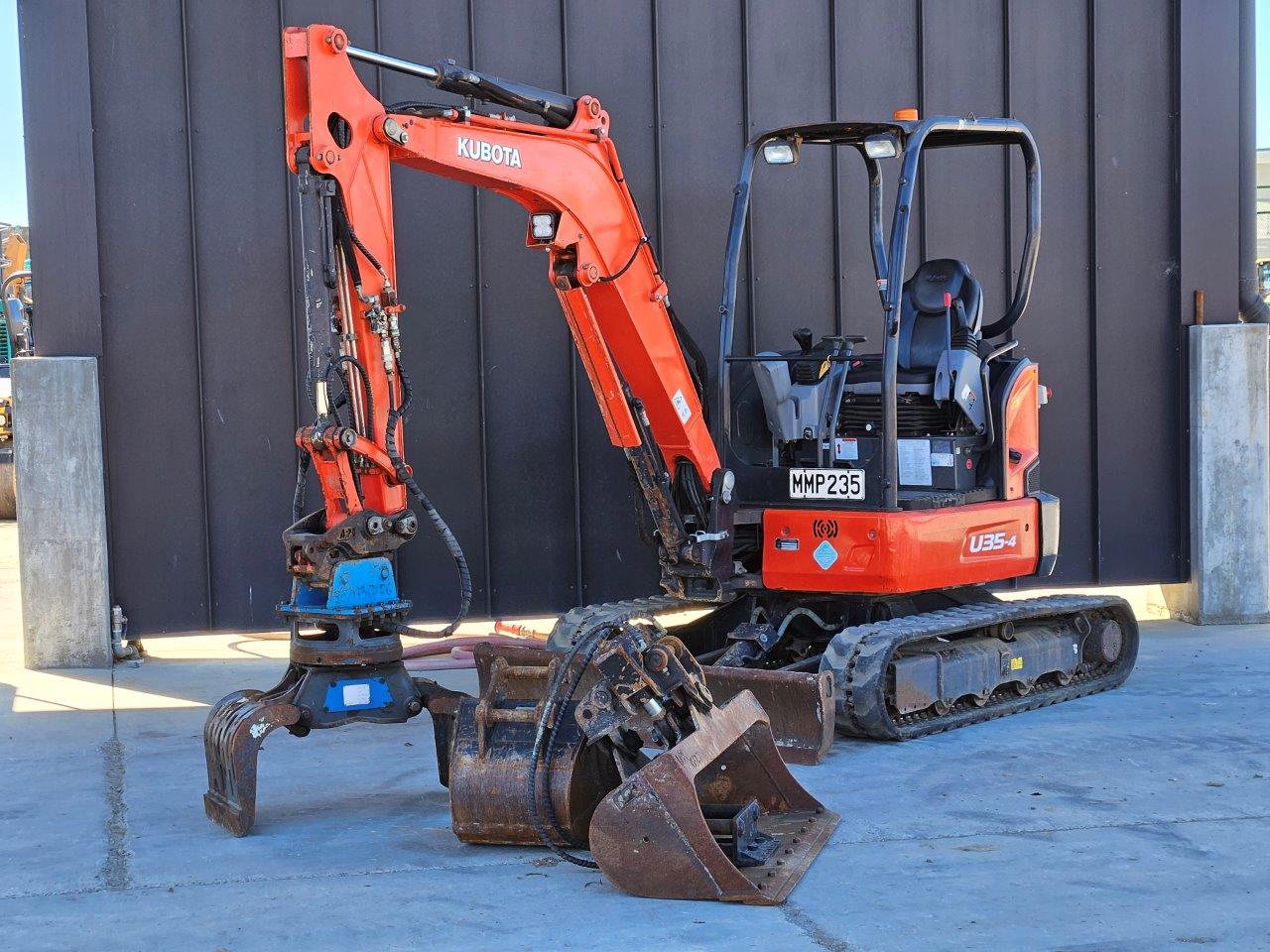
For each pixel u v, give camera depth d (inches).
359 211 224.7
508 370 367.9
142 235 349.7
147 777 248.4
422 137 236.4
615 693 196.4
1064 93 389.7
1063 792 229.9
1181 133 391.2
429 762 258.8
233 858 202.7
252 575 359.6
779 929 170.7
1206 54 392.2
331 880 192.5
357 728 288.0
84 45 340.5
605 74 367.9
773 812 217.6
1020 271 312.5
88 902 184.7
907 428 298.8
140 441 352.8
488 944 167.8
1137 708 295.0
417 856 203.2
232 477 357.4
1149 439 398.6
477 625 394.0
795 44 376.8
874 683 260.7
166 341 352.5
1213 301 397.4
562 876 193.8
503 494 370.0
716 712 200.5
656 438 292.5
